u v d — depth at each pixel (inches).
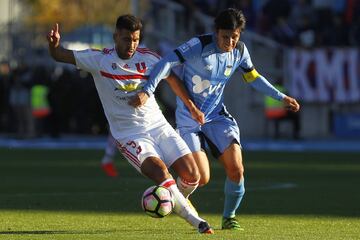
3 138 4252.0
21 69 4138.8
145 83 1262.3
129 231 1320.1
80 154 3376.0
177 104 1375.5
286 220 1486.2
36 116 4200.3
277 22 4328.3
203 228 1223.5
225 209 1359.5
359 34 4281.5
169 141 1264.8
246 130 4229.8
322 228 1376.7
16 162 2977.4
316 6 4399.6
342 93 4128.9
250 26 4320.9
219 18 1291.8
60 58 1251.8
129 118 1261.1
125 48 1240.2
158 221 1455.5
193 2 4362.7
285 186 2151.8
